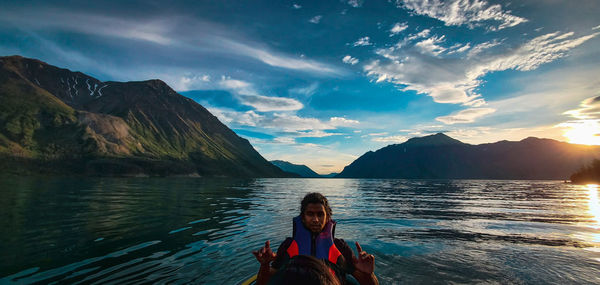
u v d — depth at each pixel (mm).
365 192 29297
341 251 2779
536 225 9008
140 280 3832
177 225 7938
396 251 5789
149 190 22984
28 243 5668
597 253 5664
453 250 5863
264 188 34031
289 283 642
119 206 11938
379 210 12992
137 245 5727
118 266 4410
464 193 28453
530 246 6258
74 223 7848
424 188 40781
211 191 24250
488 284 4059
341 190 33438
